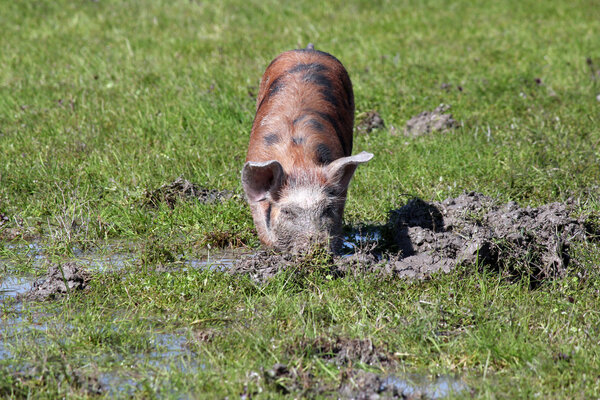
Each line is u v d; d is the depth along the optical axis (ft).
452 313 46.16
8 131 87.56
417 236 58.54
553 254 53.78
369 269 53.36
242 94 99.45
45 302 49.26
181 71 110.93
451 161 77.66
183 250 60.34
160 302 48.85
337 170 55.21
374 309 46.85
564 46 131.64
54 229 63.00
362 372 38.55
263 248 58.23
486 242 54.49
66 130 87.20
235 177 75.20
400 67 113.19
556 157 77.00
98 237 63.41
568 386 38.01
